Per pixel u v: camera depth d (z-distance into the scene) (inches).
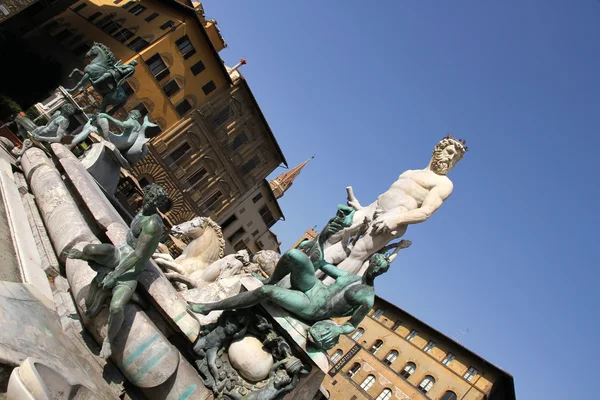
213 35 1956.2
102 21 1679.4
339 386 1734.7
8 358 130.0
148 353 182.5
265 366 203.8
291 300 207.2
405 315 1892.2
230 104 1867.6
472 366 1705.2
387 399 1684.3
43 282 211.5
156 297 198.4
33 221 267.0
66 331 189.6
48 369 133.6
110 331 176.7
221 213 2026.3
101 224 241.1
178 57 1681.8
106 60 460.8
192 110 1761.8
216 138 1849.2
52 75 1539.1
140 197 985.5
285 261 216.4
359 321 211.8
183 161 1796.3
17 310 163.0
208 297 264.8
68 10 1670.8
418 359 1761.8
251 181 2063.2
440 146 430.6
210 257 367.6
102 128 413.1
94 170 383.2
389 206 412.5
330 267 232.2
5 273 193.9
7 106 1051.9
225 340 205.9
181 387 192.4
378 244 400.8
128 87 1582.2
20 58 1467.8
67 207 251.3
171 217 1838.1
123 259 183.2
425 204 406.3
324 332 205.0
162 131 1707.7
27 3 997.8
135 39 1637.6
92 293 184.4
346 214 232.4
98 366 186.4
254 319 208.1
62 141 428.8
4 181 288.8
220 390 199.0
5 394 125.1
